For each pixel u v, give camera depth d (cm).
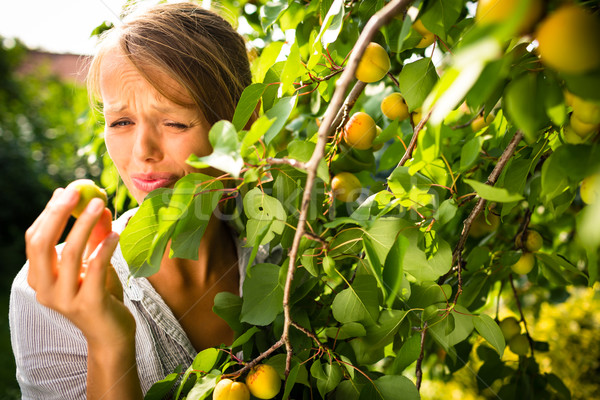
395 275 69
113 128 94
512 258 113
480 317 89
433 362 183
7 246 598
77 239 70
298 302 105
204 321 117
